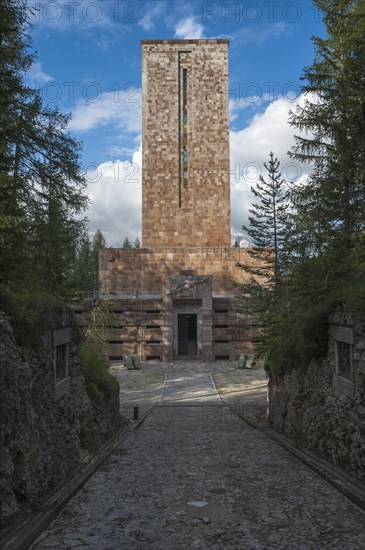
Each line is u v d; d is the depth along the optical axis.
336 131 15.90
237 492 8.67
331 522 7.00
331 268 13.98
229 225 48.12
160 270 46.44
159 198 48.12
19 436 7.40
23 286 12.33
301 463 11.10
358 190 15.77
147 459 11.87
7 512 6.62
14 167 13.33
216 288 46.06
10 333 7.70
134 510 7.65
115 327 42.06
